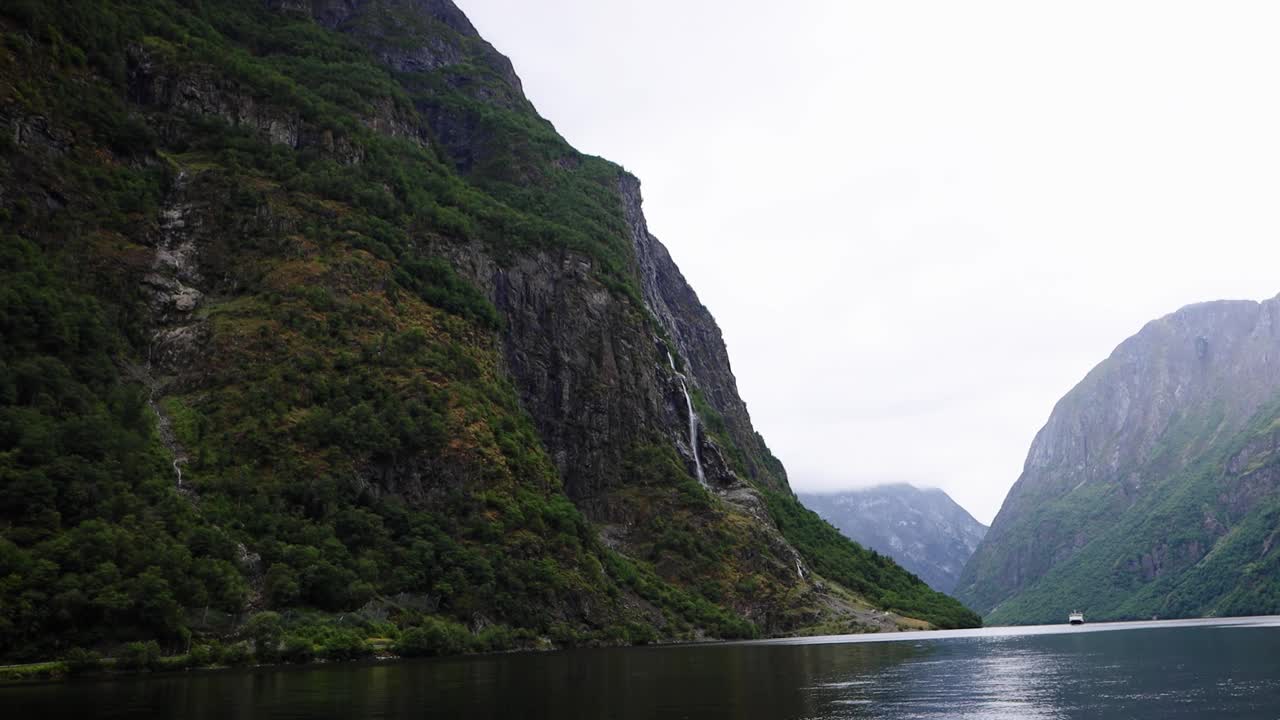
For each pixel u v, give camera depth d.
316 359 159.50
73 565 103.06
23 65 168.88
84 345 143.88
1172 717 66.88
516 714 67.06
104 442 123.31
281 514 135.00
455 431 162.88
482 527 154.12
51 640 98.31
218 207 180.12
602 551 182.75
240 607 116.50
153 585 105.44
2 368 125.56
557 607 157.50
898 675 98.69
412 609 137.38
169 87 197.62
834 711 69.75
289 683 88.88
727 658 125.81
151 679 93.25
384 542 141.38
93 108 176.88
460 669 105.94
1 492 106.75
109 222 167.38
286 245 179.00
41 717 65.56
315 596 128.62
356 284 178.00
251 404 148.62
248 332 160.12
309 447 146.12
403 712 68.00
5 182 156.50
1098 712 69.81
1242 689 82.12
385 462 151.75
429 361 172.00
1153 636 193.25
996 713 69.31
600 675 98.06
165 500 122.62
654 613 179.75
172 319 162.75
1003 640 186.50
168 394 150.88
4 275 143.50
